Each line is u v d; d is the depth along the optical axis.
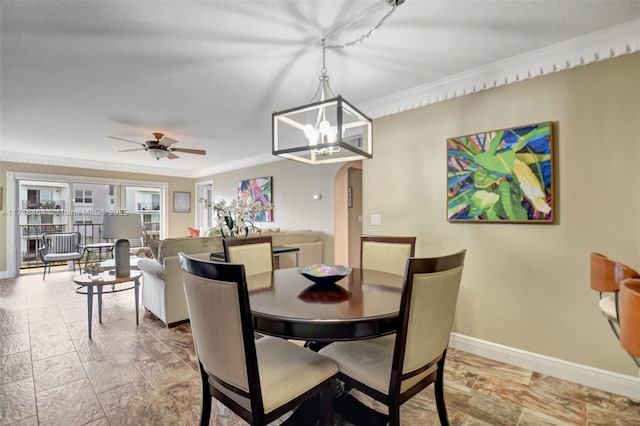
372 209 3.14
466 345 2.53
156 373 2.20
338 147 1.87
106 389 1.99
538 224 2.19
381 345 1.61
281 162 5.58
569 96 2.08
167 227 7.38
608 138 1.95
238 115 3.48
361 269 2.37
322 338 1.26
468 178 2.49
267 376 1.30
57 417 1.71
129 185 6.86
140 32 1.91
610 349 1.96
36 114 3.40
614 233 1.93
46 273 5.71
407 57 2.25
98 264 3.19
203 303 1.20
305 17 1.79
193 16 1.76
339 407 1.79
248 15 1.76
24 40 1.98
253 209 3.71
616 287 1.42
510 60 2.27
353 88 2.79
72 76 2.50
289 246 4.29
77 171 6.12
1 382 2.06
